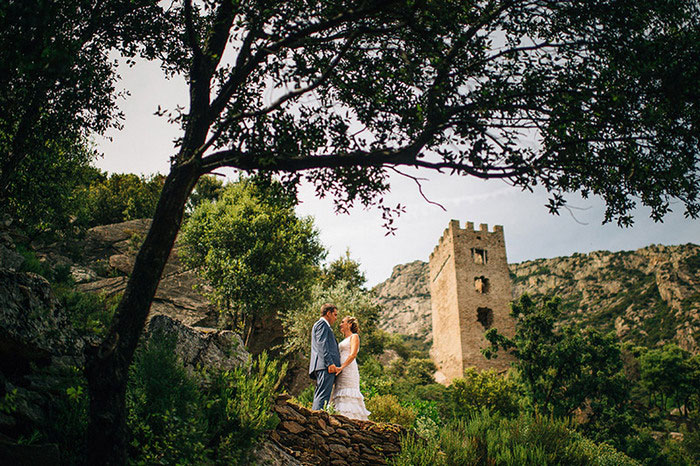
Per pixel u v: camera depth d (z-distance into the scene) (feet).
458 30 15.01
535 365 96.89
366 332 76.23
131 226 72.79
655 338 368.68
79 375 13.79
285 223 62.80
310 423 20.02
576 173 16.05
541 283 585.63
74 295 21.20
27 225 38.55
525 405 86.69
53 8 11.14
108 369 10.96
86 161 46.11
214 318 56.90
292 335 65.98
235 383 17.54
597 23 15.99
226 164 13.21
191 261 60.80
